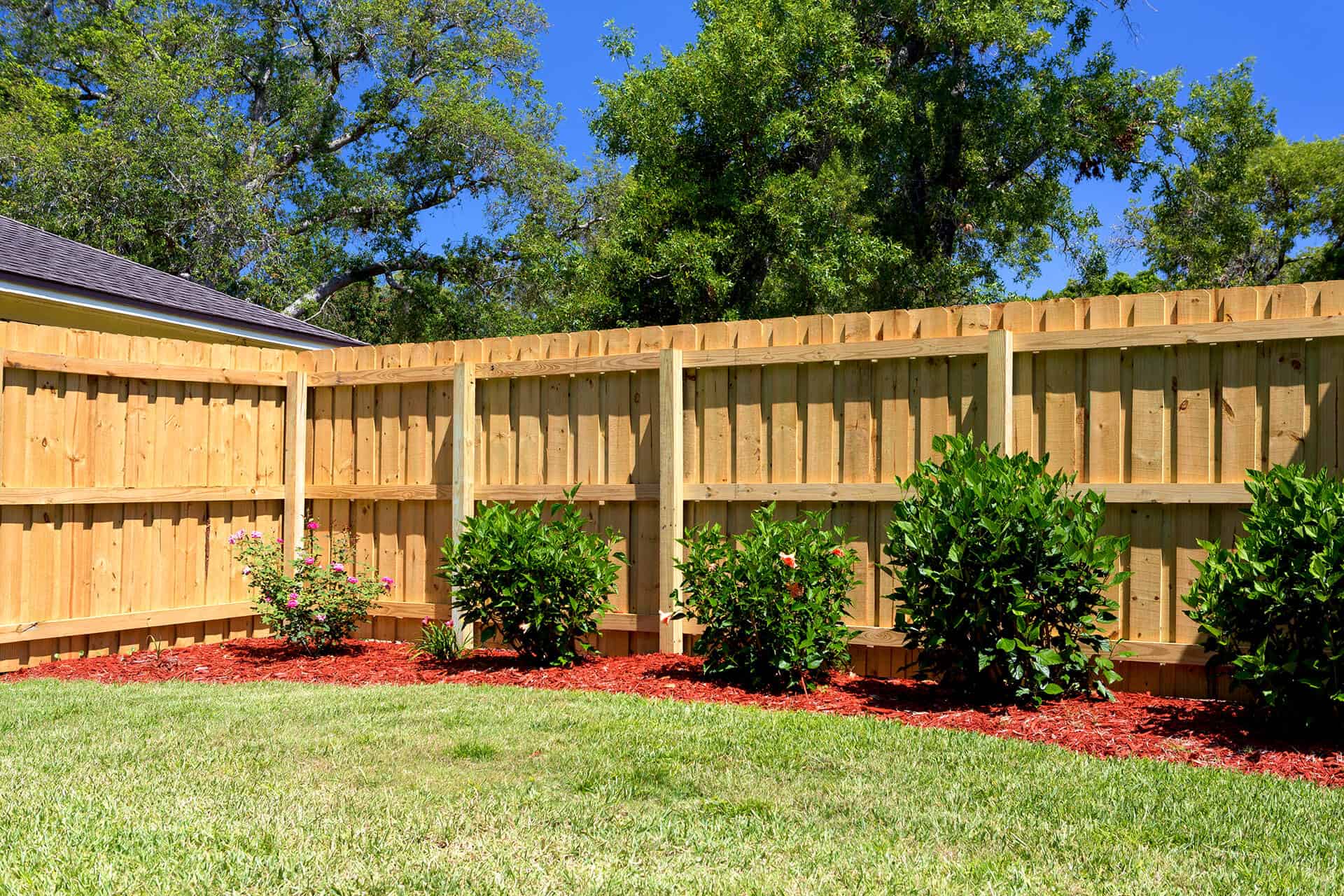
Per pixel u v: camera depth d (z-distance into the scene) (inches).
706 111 796.6
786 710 231.3
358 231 1165.1
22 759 191.0
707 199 795.4
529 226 1163.3
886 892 128.4
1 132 927.7
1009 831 150.9
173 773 181.9
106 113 1108.5
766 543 250.4
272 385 353.1
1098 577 226.4
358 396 349.4
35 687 265.6
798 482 278.2
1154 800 163.2
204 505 336.8
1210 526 234.2
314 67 1210.6
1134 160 897.5
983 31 824.9
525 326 1155.9
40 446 293.7
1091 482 244.2
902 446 265.6
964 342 255.3
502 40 1205.1
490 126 1133.1
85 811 158.7
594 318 816.3
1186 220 962.1
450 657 308.2
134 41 1076.5
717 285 743.7
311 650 319.3
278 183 1146.7
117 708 238.5
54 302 363.6
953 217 892.6
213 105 1045.2
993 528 220.1
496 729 214.1
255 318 454.0
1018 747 195.8
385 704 240.4
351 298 1227.2
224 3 1176.8
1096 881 131.7
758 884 130.9
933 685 252.2
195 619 329.1
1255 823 151.9
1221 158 898.7
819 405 276.7
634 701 240.4
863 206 841.5
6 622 285.9
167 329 419.5
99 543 308.8
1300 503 197.6
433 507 333.1
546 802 165.5
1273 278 1321.4
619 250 805.2
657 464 298.8
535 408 319.0
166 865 136.0
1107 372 244.4
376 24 1164.5
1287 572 193.9
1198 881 130.8
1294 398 225.1
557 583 278.8
